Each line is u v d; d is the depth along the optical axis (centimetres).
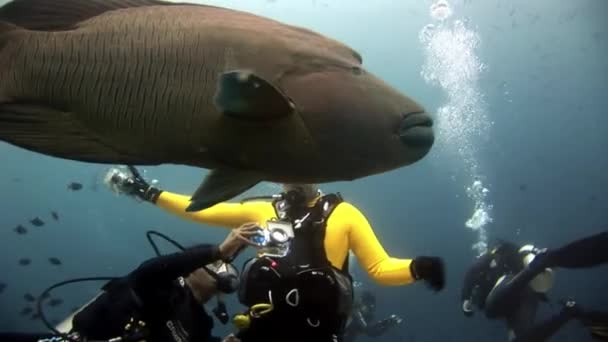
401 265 344
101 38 142
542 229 2989
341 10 2905
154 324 339
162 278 332
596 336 471
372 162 139
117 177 403
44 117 144
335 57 139
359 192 3086
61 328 390
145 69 138
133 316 338
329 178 141
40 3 153
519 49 3072
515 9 2508
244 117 130
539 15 2530
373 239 370
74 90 142
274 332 324
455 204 3144
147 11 145
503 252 807
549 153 3519
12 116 144
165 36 140
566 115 3509
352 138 135
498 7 2573
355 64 141
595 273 1880
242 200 387
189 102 136
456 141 3266
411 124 139
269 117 131
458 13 2625
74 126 143
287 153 136
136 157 143
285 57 136
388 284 350
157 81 138
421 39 3284
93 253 2859
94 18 147
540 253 688
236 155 139
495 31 2814
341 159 138
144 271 334
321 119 134
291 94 134
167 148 141
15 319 1381
